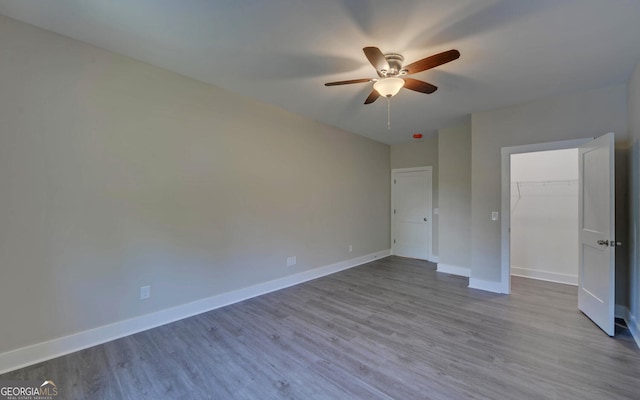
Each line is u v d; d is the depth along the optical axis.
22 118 2.11
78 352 2.32
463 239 4.68
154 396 1.82
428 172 5.71
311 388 1.89
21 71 2.11
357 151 5.37
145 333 2.65
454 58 2.01
